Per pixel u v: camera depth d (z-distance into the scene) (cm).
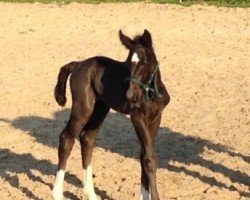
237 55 1625
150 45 690
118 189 827
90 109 771
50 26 2062
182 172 882
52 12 2283
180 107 1202
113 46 1748
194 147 998
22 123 1130
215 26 2006
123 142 1030
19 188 841
